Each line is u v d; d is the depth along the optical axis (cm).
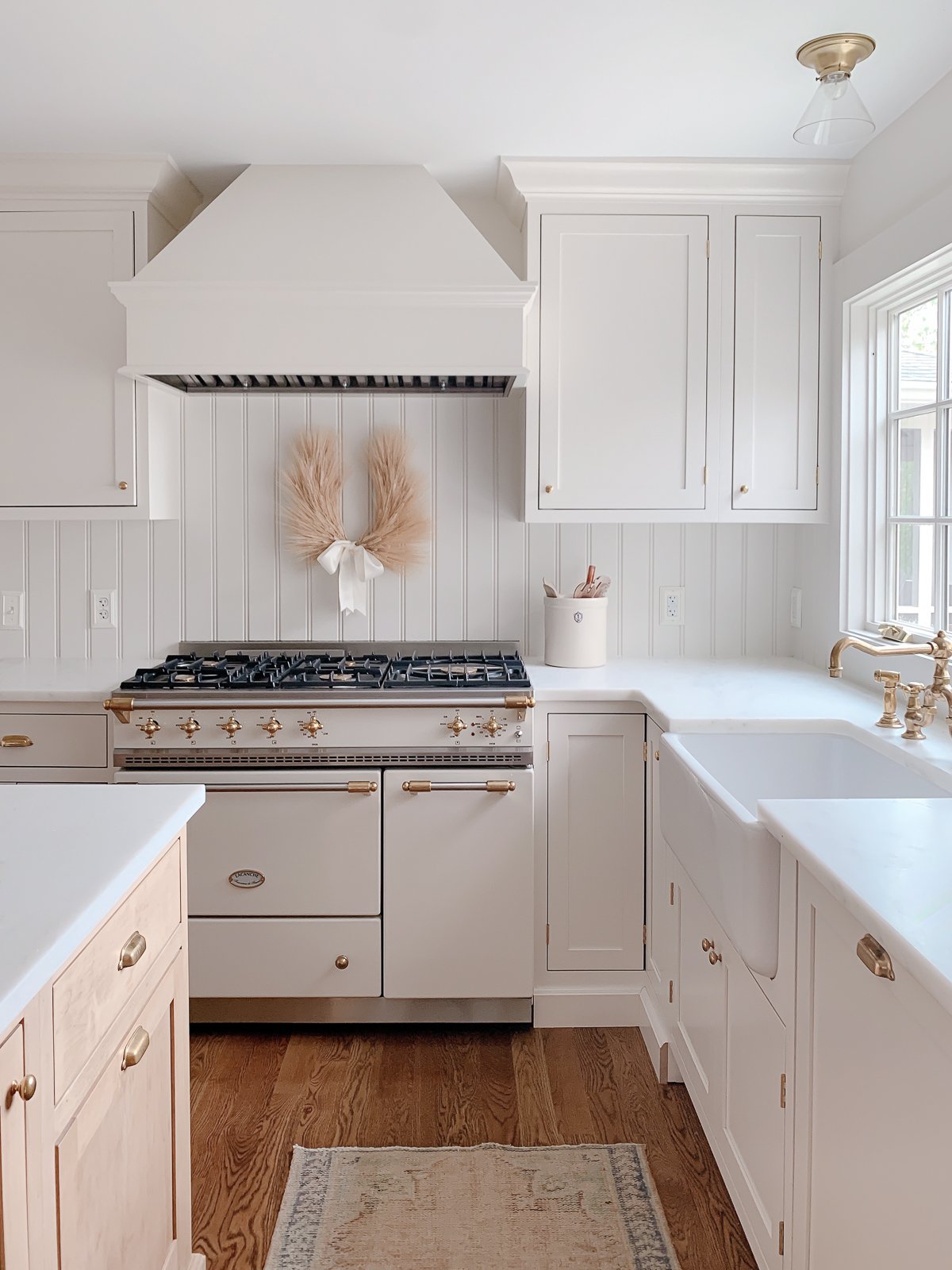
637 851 276
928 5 198
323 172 279
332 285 263
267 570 322
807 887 148
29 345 285
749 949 165
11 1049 103
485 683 274
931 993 102
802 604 321
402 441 314
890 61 222
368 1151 221
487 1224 198
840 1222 136
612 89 236
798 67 225
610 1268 187
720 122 255
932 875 130
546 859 276
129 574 322
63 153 273
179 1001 163
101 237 282
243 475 319
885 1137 121
